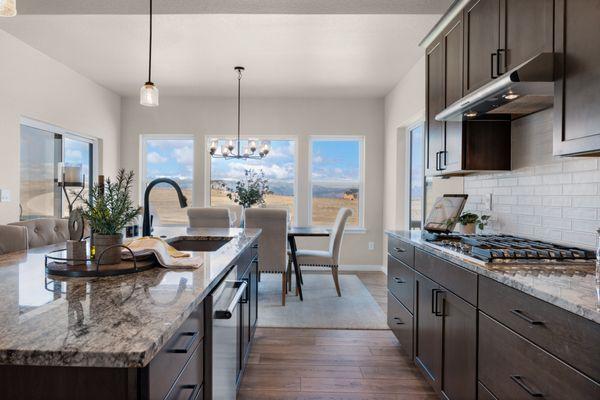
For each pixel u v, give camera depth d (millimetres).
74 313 869
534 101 1940
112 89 5465
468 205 3008
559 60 1478
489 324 1479
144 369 740
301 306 3904
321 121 5855
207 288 1136
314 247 5844
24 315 853
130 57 4211
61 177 1777
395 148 5199
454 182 3305
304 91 5500
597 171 1733
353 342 2982
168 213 5957
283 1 2510
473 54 2203
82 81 4828
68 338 719
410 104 4535
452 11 2424
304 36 3629
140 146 5883
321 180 6012
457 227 3127
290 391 2223
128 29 3504
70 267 1313
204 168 5852
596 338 933
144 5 2572
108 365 661
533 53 1646
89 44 3836
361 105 5855
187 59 4250
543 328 1146
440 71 2713
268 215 3879
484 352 1522
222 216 4090
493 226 2650
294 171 5977
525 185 2289
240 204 5426
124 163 5832
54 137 4441
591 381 949
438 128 2787
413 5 2559
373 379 2381
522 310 1259
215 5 2555
